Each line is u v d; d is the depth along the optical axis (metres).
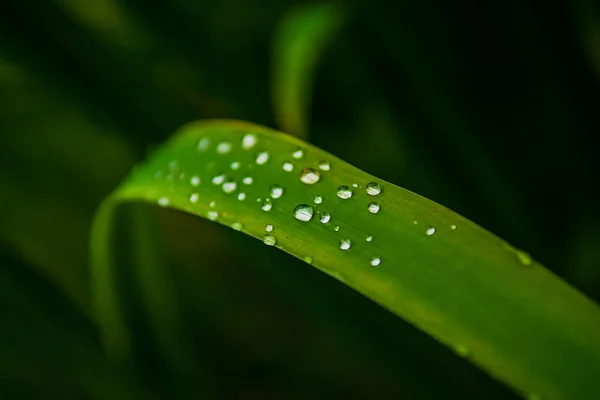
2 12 0.44
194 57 0.48
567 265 0.49
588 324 0.35
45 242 0.57
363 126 0.55
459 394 0.47
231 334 0.62
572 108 0.49
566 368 0.35
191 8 0.48
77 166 0.59
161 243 0.46
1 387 0.51
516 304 0.35
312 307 0.47
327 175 0.36
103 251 0.42
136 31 0.47
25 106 0.54
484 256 0.35
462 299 0.35
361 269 0.35
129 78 0.47
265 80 0.50
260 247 0.47
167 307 0.47
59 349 0.50
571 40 0.47
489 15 0.47
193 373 0.49
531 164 0.50
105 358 0.50
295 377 0.59
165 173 0.38
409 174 0.51
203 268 0.65
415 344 0.47
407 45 0.48
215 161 0.37
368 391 0.58
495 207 0.49
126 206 0.42
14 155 0.57
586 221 0.50
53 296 0.50
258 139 0.37
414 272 0.35
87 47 0.46
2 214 0.56
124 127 0.48
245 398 0.58
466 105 0.49
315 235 0.36
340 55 0.51
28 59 0.46
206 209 0.37
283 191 0.36
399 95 0.49
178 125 0.49
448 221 0.36
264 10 0.49
